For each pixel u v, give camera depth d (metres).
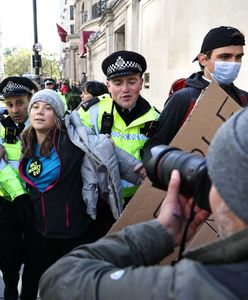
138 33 11.77
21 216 2.53
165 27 8.68
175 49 7.96
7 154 2.61
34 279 2.66
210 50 2.37
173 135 2.35
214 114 1.67
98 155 2.23
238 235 0.71
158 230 0.96
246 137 0.72
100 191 2.35
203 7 6.43
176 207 1.01
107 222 2.46
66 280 0.88
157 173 1.09
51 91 2.34
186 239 1.03
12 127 2.68
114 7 17.22
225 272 0.69
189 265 0.73
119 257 0.93
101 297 0.80
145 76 10.33
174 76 8.05
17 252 2.79
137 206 1.64
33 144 2.36
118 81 2.33
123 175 2.38
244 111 0.78
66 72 48.62
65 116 2.39
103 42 21.64
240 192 0.71
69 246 2.40
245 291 0.65
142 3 11.02
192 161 1.00
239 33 2.34
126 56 2.31
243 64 4.97
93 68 27.25
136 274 0.78
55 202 2.31
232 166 0.72
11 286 2.89
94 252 0.95
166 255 0.98
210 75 2.39
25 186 2.58
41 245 2.45
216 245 0.74
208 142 1.68
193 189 0.96
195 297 0.68
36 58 17.09
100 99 2.49
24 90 2.69
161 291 0.73
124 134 2.38
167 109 2.35
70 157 2.28
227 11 5.55
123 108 2.39
